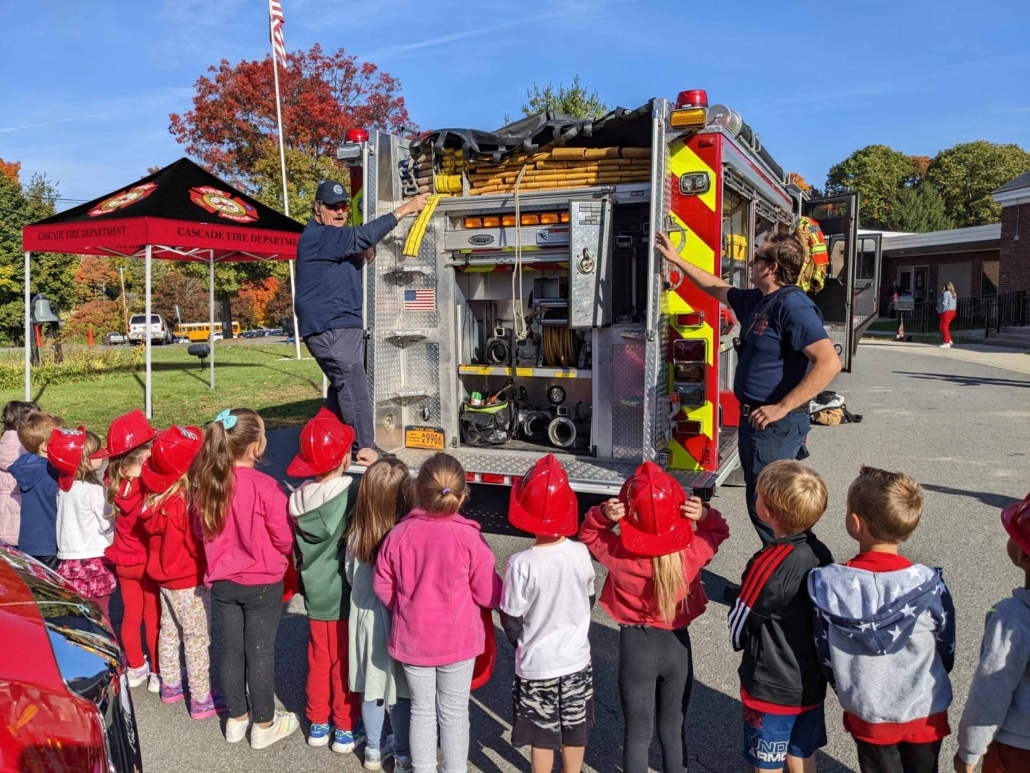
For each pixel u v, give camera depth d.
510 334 5.88
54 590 2.36
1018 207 23.62
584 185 5.15
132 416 3.38
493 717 3.30
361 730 3.16
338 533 2.96
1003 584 4.45
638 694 2.54
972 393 11.65
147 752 3.08
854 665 2.20
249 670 3.06
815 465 7.31
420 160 5.60
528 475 2.64
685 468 4.89
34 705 1.78
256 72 28.69
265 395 12.10
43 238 9.21
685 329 4.80
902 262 34.62
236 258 12.56
